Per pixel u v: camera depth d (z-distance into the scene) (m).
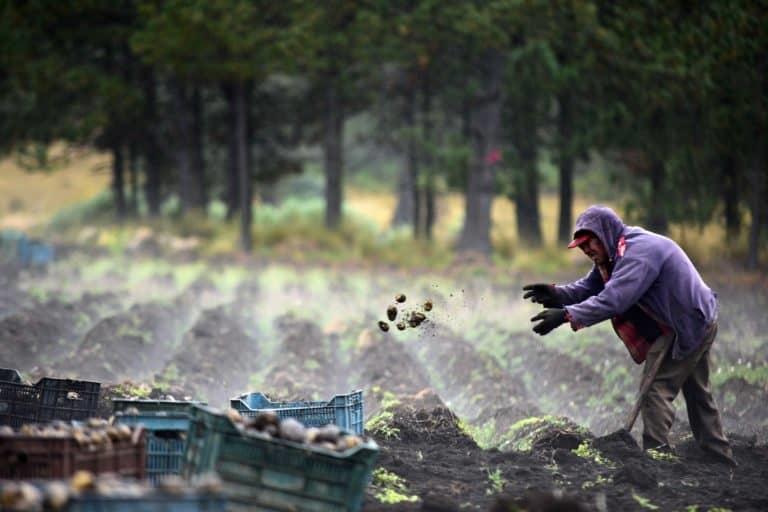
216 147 144.50
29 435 17.56
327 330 56.62
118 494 14.58
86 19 122.06
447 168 110.38
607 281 27.45
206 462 17.84
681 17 75.12
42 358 44.28
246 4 103.88
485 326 58.84
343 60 112.88
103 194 170.75
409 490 22.81
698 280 27.11
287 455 17.95
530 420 30.36
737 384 37.81
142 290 74.75
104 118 122.62
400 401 33.44
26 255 100.75
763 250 76.44
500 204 189.62
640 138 84.88
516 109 110.12
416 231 126.31
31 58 118.38
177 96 130.50
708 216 77.06
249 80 127.25
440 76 114.75
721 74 68.19
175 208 158.75
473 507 21.41
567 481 24.25
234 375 42.16
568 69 91.94
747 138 69.69
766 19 63.44
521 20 92.69
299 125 134.50
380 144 128.38
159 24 104.75
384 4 104.19
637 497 22.48
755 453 28.95
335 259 112.69
